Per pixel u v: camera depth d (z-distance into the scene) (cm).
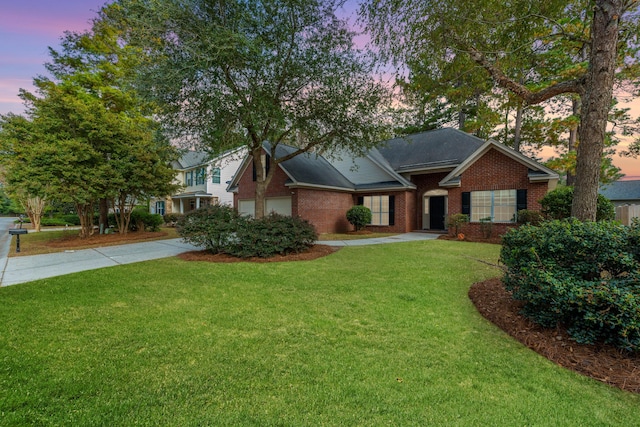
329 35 882
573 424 221
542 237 410
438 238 1328
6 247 1138
